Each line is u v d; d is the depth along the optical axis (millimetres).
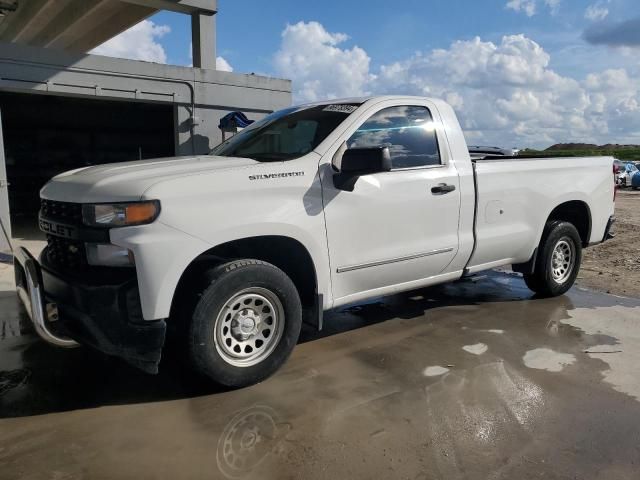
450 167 4699
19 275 3900
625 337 4723
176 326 3361
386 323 5109
